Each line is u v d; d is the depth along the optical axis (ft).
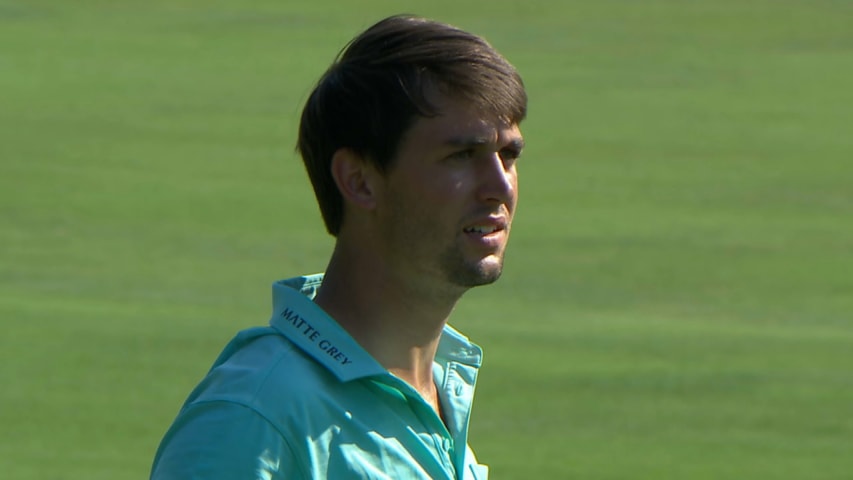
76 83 363.15
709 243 244.22
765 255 236.84
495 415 149.18
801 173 296.92
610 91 365.61
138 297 203.72
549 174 294.46
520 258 232.73
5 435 137.80
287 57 395.55
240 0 458.91
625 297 211.61
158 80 369.09
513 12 445.37
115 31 417.69
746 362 172.45
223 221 255.70
